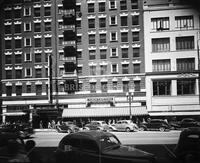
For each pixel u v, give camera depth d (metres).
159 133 34.75
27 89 53.38
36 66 53.44
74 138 10.32
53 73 52.78
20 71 54.00
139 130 42.09
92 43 52.66
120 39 52.03
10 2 55.53
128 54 51.62
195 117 48.78
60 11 54.12
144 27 51.62
